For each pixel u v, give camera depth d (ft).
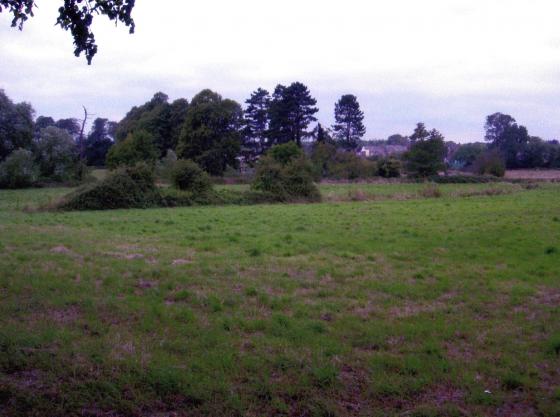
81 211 97.50
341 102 351.25
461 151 369.09
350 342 23.88
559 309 29.22
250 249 47.39
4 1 28.45
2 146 191.01
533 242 52.54
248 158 302.45
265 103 306.14
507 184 183.21
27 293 29.73
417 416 17.47
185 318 26.30
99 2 29.04
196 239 54.70
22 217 81.05
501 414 17.81
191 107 249.96
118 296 29.96
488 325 26.43
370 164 244.63
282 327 25.21
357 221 74.13
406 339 24.35
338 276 36.88
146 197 108.17
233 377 19.61
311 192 129.29
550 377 20.49
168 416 17.17
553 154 336.08
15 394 17.56
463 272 38.81
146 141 201.05
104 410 17.33
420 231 61.52
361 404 18.25
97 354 20.90
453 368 20.92
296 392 18.63
